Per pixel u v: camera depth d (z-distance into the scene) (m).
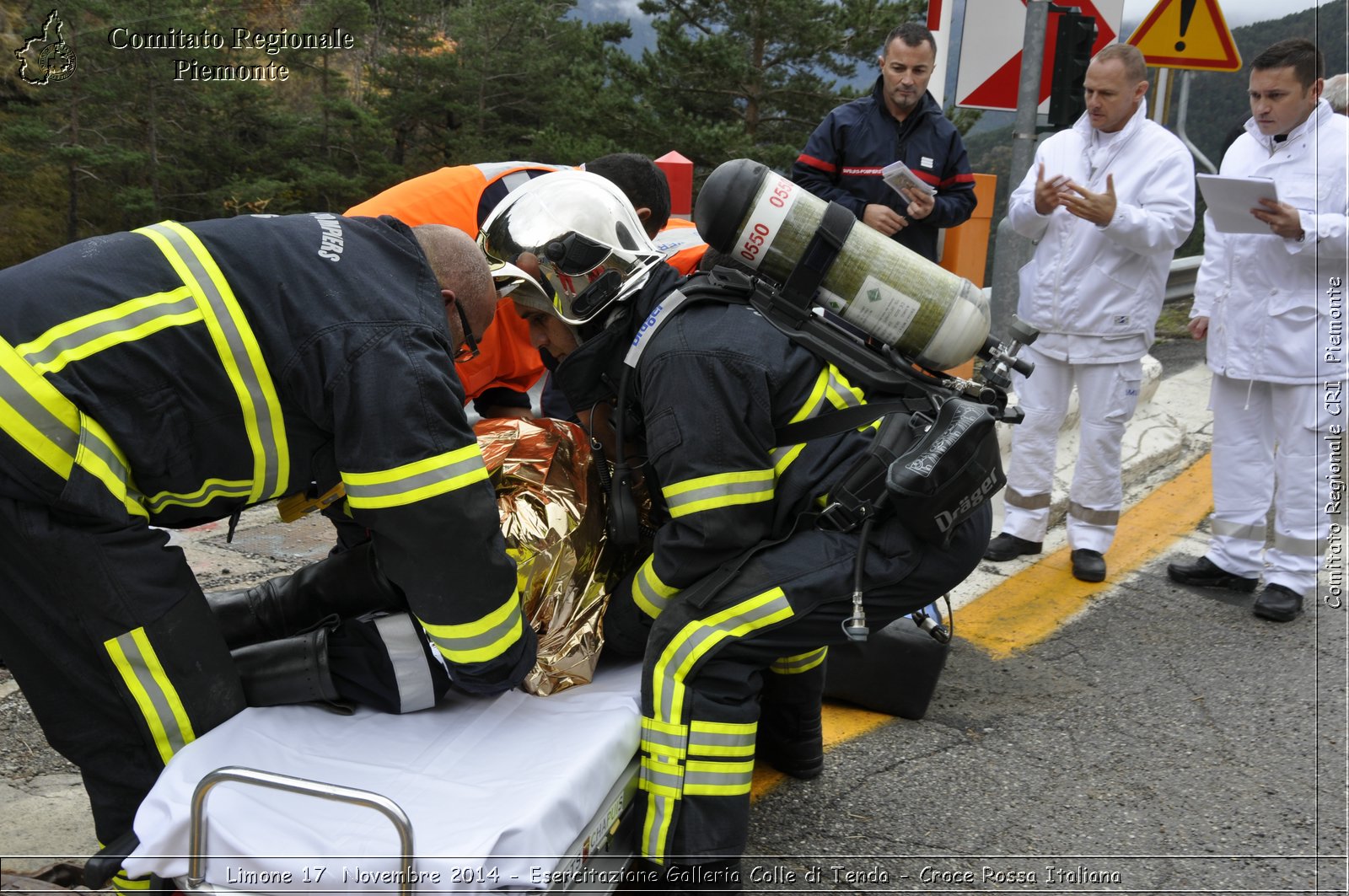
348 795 1.68
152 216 23.70
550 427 2.50
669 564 2.22
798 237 2.25
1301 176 3.83
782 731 2.85
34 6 22.86
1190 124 9.01
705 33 24.94
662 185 3.70
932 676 3.16
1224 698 3.45
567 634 2.34
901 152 4.38
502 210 2.43
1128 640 3.85
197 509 2.03
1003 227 4.63
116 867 1.87
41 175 23.84
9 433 1.78
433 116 28.34
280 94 26.05
